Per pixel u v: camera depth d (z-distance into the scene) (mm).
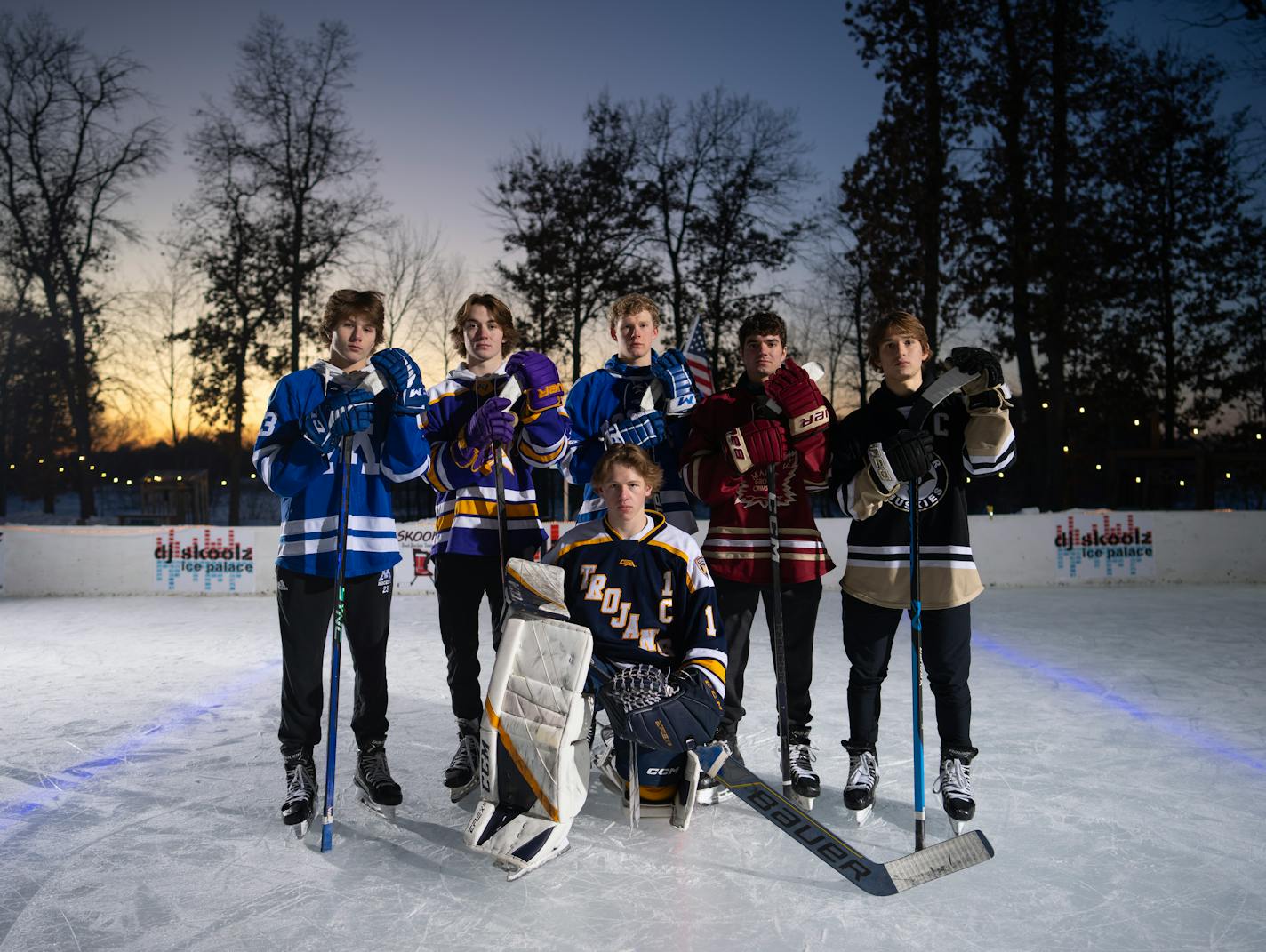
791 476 3174
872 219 16875
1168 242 21828
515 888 2488
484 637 6488
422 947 2170
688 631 2865
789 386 3033
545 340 21578
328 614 2988
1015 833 2826
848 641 3031
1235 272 21797
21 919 2316
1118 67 16656
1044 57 16281
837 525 9000
